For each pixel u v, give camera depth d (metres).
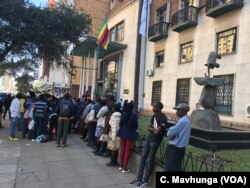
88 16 18.36
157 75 25.70
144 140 8.87
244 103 16.27
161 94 24.83
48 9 16.50
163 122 7.14
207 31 19.86
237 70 16.95
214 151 9.02
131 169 8.57
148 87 26.77
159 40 25.66
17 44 16.12
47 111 13.16
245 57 16.50
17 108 12.73
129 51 30.12
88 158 9.91
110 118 9.20
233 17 17.69
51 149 11.13
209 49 19.52
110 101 10.12
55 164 9.04
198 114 11.44
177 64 22.94
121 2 33.25
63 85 41.22
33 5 16.14
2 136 13.56
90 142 11.82
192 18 20.89
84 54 32.50
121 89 31.14
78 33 17.34
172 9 24.44
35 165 8.84
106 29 22.02
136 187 7.14
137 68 10.71
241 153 9.44
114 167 8.89
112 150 8.91
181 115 6.21
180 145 6.02
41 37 15.77
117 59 32.50
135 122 8.45
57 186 7.09
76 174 8.09
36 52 16.83
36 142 12.41
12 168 8.44
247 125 15.82
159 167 6.97
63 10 17.19
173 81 23.31
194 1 21.67
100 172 8.34
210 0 19.11
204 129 10.48
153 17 27.19
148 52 27.28
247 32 16.56
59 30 16.67
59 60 17.81
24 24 15.94
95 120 11.66
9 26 15.24
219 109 17.89
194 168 6.93
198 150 9.66
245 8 16.88
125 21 31.58
